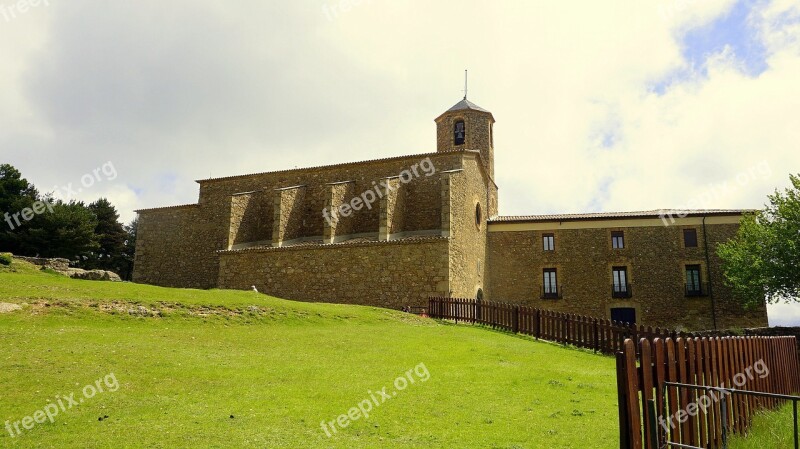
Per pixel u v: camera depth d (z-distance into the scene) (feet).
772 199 88.79
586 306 99.91
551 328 60.23
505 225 107.86
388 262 84.12
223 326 51.11
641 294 97.96
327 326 56.90
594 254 101.81
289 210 101.04
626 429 15.67
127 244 181.06
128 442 21.59
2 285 52.70
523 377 36.55
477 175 102.99
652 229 100.27
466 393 31.55
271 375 34.17
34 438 21.90
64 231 138.51
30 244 135.03
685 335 48.55
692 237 98.37
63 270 77.92
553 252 104.01
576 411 27.99
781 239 83.51
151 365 34.19
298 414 26.20
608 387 34.45
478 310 70.23
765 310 92.58
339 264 87.76
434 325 65.26
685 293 95.96
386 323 62.13
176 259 115.14
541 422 25.98
